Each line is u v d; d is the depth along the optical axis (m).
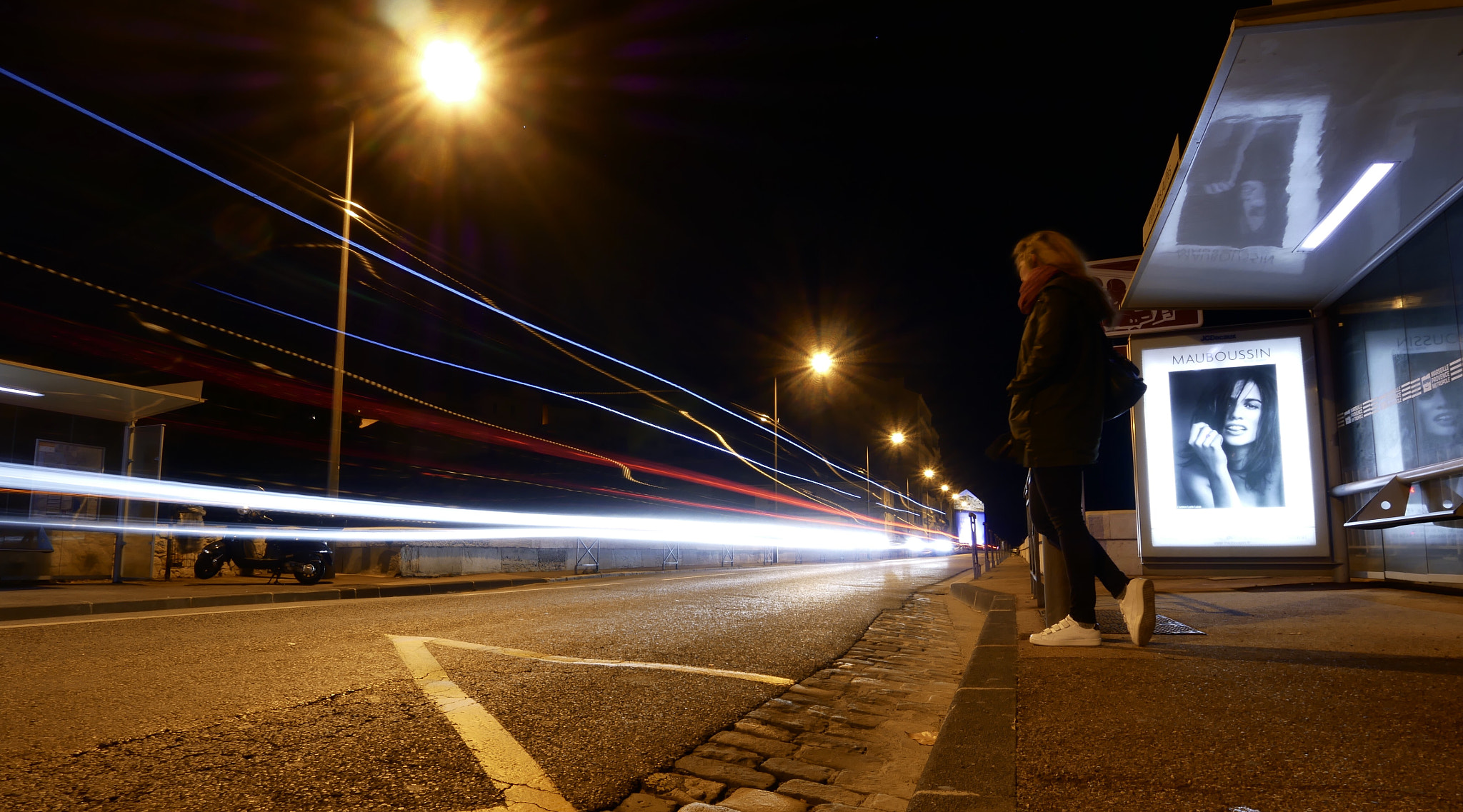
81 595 10.35
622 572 20.33
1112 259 9.70
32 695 3.99
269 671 4.62
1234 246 6.91
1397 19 3.95
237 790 2.66
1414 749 2.14
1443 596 6.18
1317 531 8.29
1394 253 6.96
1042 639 4.14
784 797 2.86
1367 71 4.41
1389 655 3.51
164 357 20.41
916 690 4.80
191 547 14.90
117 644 5.71
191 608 9.88
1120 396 4.16
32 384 12.39
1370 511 7.16
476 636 6.09
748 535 37.62
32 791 2.63
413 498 29.08
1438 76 4.42
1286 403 8.51
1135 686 3.04
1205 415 8.79
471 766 2.95
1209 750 2.22
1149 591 3.76
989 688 3.10
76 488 13.40
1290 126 5.01
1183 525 8.76
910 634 7.31
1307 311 8.76
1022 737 2.43
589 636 6.20
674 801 2.77
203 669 4.67
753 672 4.99
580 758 3.11
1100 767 2.13
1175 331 8.96
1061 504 4.04
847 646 6.31
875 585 12.97
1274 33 4.12
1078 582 4.07
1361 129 5.00
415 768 2.91
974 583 11.53
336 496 14.28
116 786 2.68
